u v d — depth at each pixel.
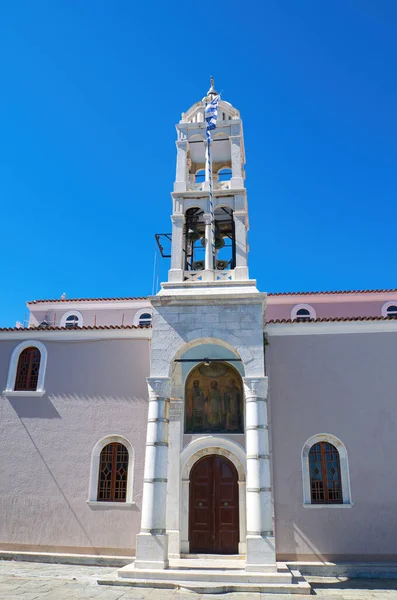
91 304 28.30
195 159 22.02
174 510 17.83
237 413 19.02
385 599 13.13
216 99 20.64
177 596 12.56
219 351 19.62
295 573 15.08
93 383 19.77
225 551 17.47
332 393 18.78
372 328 19.39
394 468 17.77
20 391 19.92
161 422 15.95
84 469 18.78
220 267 20.27
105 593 12.62
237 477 18.20
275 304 27.42
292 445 18.28
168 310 17.47
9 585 13.27
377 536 17.09
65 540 18.05
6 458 19.19
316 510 17.50
